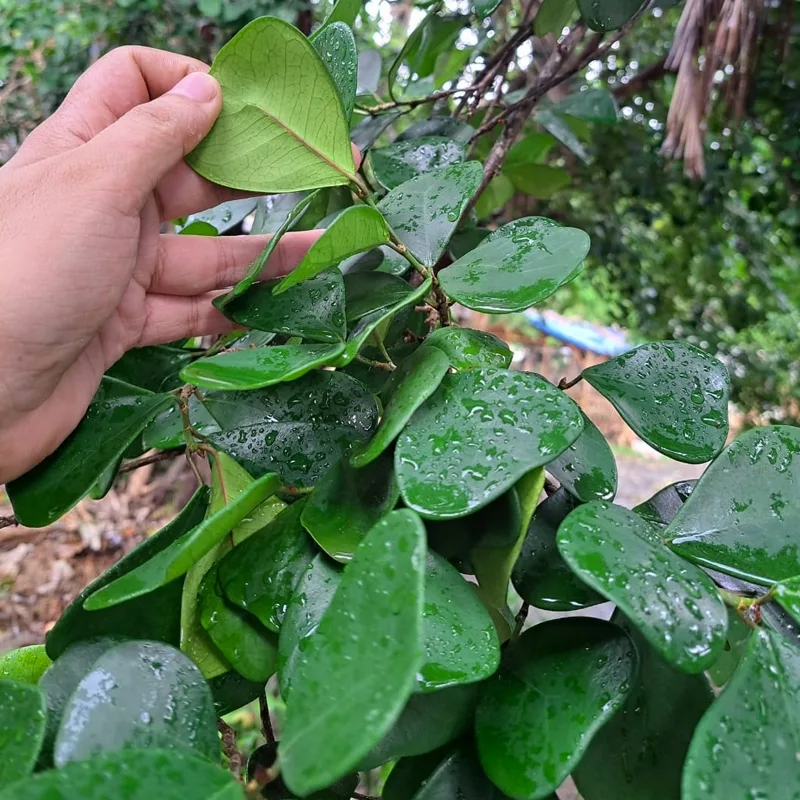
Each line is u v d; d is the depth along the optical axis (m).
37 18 0.79
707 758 0.19
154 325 0.34
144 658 0.21
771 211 0.77
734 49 0.41
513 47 0.44
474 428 0.22
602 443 0.26
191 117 0.28
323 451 0.27
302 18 0.70
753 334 1.00
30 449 0.28
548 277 0.25
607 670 0.21
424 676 0.20
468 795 0.21
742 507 0.23
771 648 0.20
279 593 0.23
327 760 0.16
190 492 0.98
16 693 0.20
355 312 0.27
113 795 0.18
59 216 0.27
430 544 0.23
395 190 0.30
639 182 0.77
